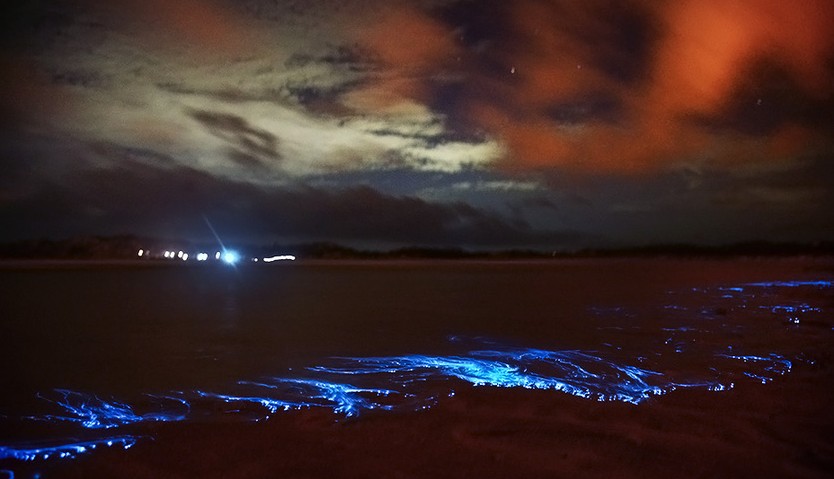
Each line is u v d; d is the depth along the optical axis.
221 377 7.94
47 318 13.59
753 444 5.11
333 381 7.70
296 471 4.61
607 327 12.26
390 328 12.21
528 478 4.43
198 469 4.71
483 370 8.31
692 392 6.92
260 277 29.95
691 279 27.14
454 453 4.96
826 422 5.73
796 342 10.20
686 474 4.49
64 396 6.99
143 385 7.50
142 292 20.45
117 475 4.64
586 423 5.76
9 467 4.80
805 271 34.19
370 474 4.53
